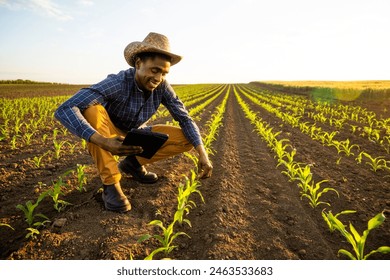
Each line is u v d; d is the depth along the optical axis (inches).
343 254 89.0
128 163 133.3
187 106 677.9
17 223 103.4
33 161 182.2
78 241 90.1
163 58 94.1
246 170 177.5
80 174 129.3
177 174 159.0
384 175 162.9
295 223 108.4
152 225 101.3
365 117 450.6
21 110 418.6
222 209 114.8
